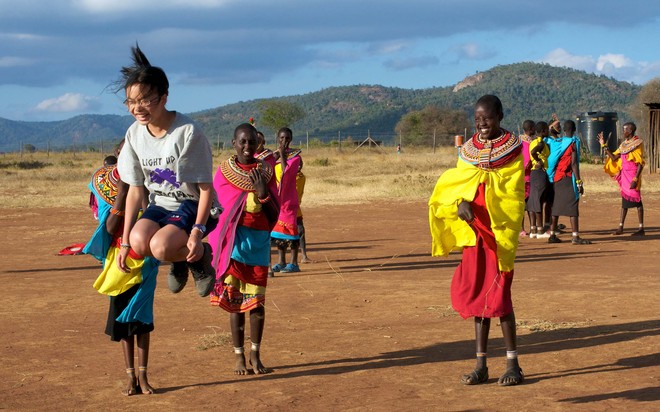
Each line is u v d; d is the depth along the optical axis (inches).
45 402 260.7
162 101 249.0
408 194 1197.7
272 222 295.9
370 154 2746.1
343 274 521.0
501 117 277.7
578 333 340.8
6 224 895.1
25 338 350.9
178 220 251.9
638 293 431.5
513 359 273.0
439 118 4539.9
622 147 724.7
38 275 537.6
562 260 576.4
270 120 4719.5
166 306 420.2
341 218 921.5
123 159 257.0
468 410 244.4
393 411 244.7
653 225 809.5
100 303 433.4
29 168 2202.3
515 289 449.7
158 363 307.4
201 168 251.6
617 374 278.4
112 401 261.3
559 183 671.8
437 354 312.7
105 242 265.1
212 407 252.8
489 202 271.6
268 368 295.9
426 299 425.4
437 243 281.7
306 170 1871.3
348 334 349.1
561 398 253.4
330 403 253.9
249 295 290.5
